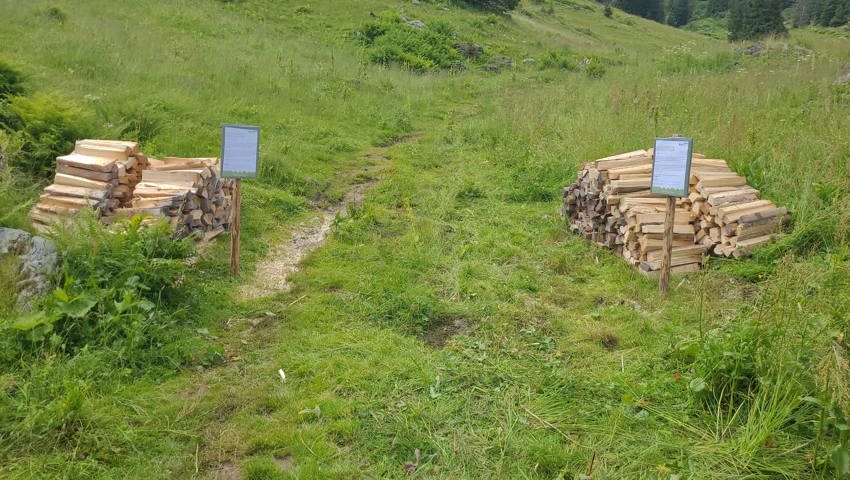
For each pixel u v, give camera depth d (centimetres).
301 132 1152
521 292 574
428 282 595
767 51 2131
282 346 468
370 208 779
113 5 1898
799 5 6150
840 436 325
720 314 502
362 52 2188
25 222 524
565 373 430
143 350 437
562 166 931
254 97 1274
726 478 328
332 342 472
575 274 619
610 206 653
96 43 1326
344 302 545
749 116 989
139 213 580
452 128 1318
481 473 336
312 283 588
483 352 462
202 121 1057
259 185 855
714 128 938
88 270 470
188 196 616
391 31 2381
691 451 347
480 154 1105
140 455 345
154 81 1200
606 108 1205
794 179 692
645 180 642
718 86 1307
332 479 330
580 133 1040
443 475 335
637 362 439
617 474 332
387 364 440
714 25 7062
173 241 536
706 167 651
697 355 410
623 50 3102
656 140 543
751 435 351
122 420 371
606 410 389
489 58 2511
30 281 450
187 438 366
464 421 380
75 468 329
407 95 1688
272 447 359
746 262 577
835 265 509
